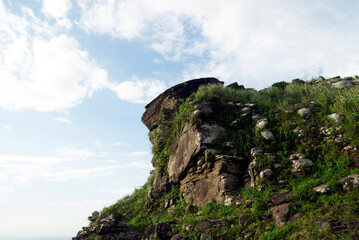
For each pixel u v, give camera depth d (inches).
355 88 352.2
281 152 311.6
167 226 285.7
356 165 255.0
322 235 174.2
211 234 236.8
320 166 276.2
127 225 387.5
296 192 230.4
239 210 259.6
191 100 430.3
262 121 354.0
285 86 513.3
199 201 340.8
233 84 535.5
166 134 489.4
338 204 194.5
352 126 277.0
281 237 193.0
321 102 348.8
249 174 312.2
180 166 389.4
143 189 538.6
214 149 347.3
